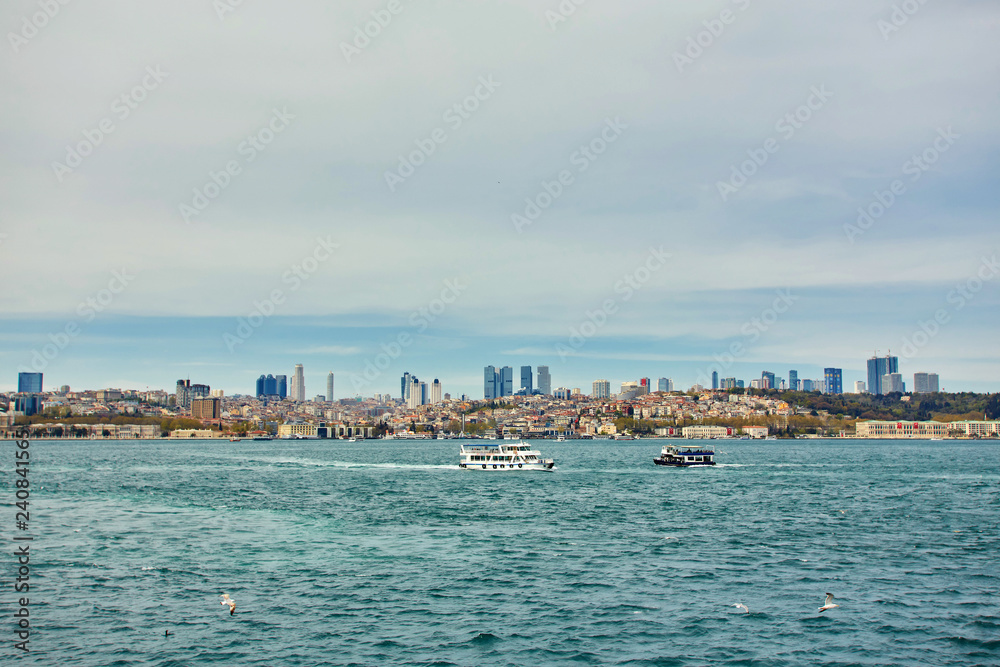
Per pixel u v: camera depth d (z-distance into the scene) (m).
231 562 67.81
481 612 52.88
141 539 79.81
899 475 184.75
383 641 47.22
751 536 83.50
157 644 46.47
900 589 59.00
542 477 177.88
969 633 48.69
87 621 50.56
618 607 54.16
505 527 90.12
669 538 81.88
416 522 94.50
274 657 44.59
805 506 114.12
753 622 50.84
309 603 54.81
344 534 83.88
